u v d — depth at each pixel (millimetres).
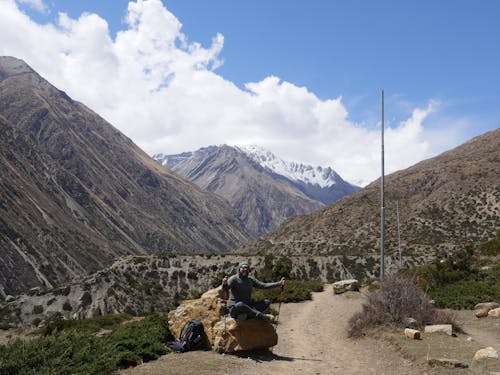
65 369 8070
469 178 115875
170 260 73000
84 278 63594
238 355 10500
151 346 10320
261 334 10844
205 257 75000
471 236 88000
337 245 108000
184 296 65250
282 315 19875
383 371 9602
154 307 59719
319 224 129500
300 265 73375
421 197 120812
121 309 55531
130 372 8664
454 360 9055
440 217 102062
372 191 139250
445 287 21859
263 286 10969
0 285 107375
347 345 13000
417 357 9938
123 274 64812
